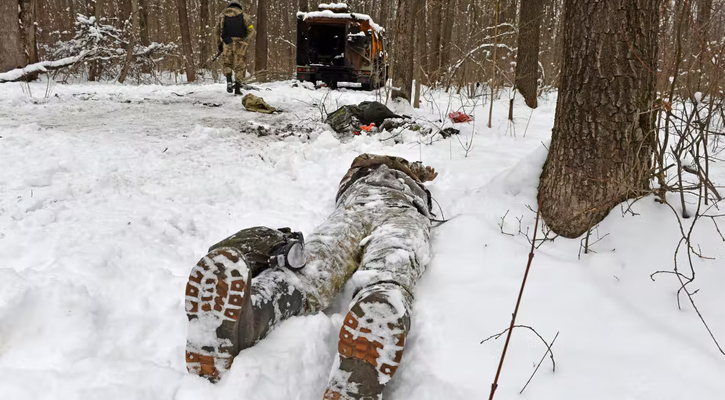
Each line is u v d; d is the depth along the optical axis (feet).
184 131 21.40
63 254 9.55
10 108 23.39
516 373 7.18
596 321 8.25
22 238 10.02
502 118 29.07
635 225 10.25
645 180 10.98
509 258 10.53
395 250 8.70
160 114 25.09
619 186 10.65
